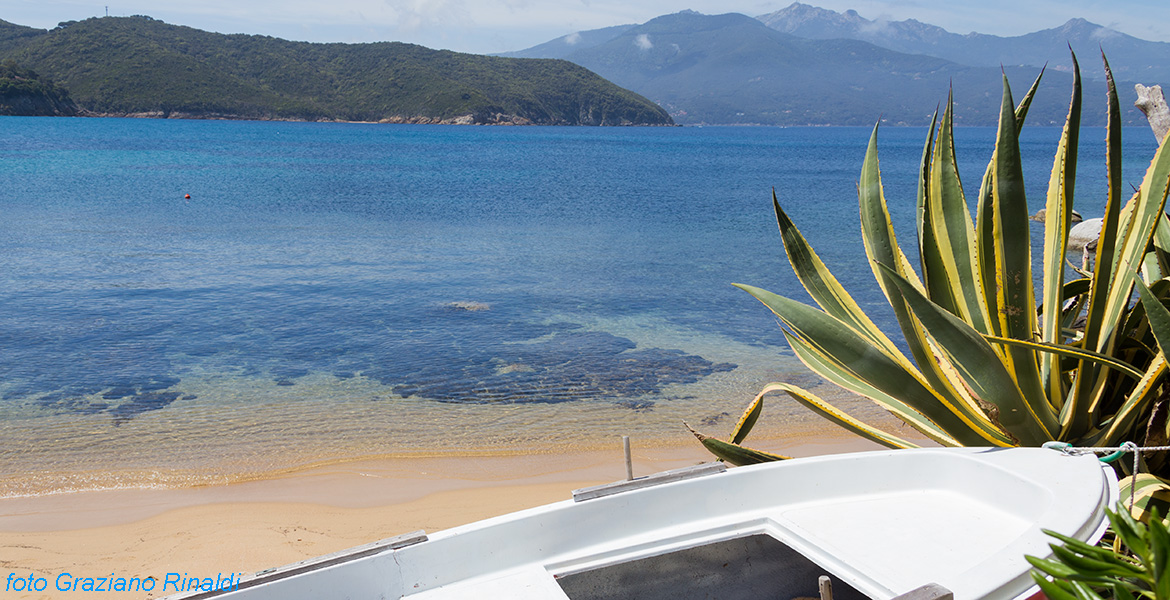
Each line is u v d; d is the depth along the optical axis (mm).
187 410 8109
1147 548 1205
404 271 16891
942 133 3891
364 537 5672
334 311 12789
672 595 3148
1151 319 3029
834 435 7809
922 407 3621
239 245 20359
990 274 3623
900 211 33250
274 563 5281
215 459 6941
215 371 9430
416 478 6672
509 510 6125
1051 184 3852
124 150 66438
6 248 18906
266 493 6355
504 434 7641
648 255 19750
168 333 11180
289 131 139000
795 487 3385
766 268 17969
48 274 15617
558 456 7152
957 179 3900
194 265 17094
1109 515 1246
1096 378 3773
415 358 10094
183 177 43031
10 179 38781
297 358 10055
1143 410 3734
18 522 5789
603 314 12938
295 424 7789
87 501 6145
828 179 51500
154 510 6035
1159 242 4562
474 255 19422
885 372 3596
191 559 5309
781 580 3248
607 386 9117
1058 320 3820
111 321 11844
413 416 8055
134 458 6934
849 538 3029
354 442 7379
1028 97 3537
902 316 3791
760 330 11922
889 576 2738
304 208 30125
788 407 8531
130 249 19250
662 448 7371
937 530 3055
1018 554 2508
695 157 83062
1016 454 3311
